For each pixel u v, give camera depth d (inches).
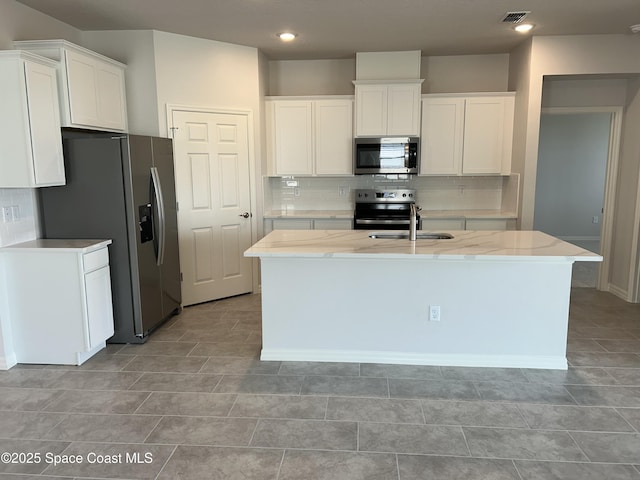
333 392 113.9
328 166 215.9
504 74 213.2
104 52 171.8
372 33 176.2
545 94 198.7
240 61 192.4
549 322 125.0
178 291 175.8
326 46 195.0
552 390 114.2
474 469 85.0
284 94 223.8
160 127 174.2
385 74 205.5
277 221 211.0
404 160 206.8
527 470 84.6
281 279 129.5
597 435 95.1
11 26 134.6
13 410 106.7
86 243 132.8
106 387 117.5
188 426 99.5
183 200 180.7
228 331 157.8
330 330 130.8
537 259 112.3
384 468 85.4
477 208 225.8
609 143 199.8
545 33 176.7
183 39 176.4
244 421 101.2
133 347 143.7
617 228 197.5
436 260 123.9
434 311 126.6
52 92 129.7
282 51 203.2
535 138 188.7
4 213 127.8
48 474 84.6
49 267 126.3
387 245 125.9
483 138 207.3
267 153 215.2
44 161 126.2
